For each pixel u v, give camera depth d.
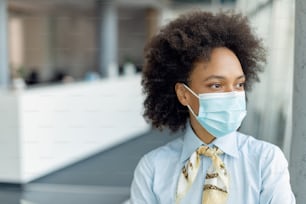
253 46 0.79
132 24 7.60
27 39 8.28
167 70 0.79
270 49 1.22
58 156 3.37
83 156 3.76
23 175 2.94
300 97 0.82
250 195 0.69
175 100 0.83
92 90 3.89
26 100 2.95
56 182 3.09
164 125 0.86
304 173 0.83
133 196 0.79
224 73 0.71
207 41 0.72
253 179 0.70
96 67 6.78
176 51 0.76
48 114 3.22
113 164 3.64
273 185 0.69
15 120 2.91
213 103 0.73
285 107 1.47
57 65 8.42
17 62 8.07
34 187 2.98
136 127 4.85
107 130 4.20
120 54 7.50
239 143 0.75
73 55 8.39
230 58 0.72
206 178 0.72
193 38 0.72
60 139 3.39
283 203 0.68
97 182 3.08
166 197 0.75
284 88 1.49
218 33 0.73
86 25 8.20
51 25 8.50
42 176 3.17
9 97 2.90
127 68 5.46
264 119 1.59
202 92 0.73
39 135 3.12
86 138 3.80
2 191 2.88
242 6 1.68
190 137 0.76
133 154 4.02
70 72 8.11
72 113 3.55
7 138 2.94
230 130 0.74
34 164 3.06
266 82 1.54
